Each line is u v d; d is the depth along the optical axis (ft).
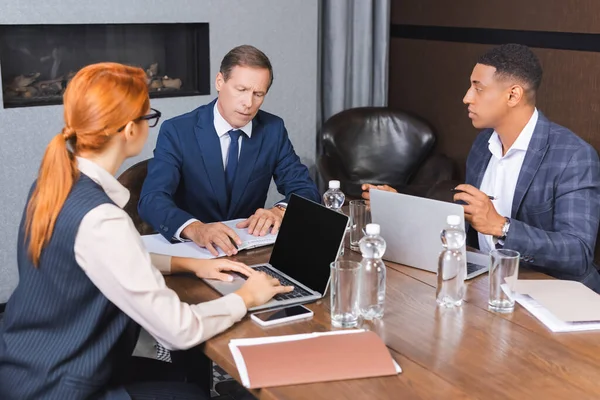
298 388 4.74
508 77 7.43
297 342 5.26
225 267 6.43
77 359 5.19
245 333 5.52
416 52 13.39
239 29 12.36
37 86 11.22
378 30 13.70
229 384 8.50
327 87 13.75
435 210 6.46
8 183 11.07
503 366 5.00
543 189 7.50
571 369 4.96
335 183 7.61
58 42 11.35
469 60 12.34
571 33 10.71
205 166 8.41
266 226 7.51
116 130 5.29
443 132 13.10
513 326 5.62
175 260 6.60
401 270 6.80
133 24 11.76
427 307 5.96
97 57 11.72
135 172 8.52
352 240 7.34
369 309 5.74
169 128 8.34
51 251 5.08
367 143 12.10
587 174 7.32
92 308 5.22
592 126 10.63
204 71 12.35
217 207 8.59
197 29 12.29
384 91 13.97
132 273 5.07
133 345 5.62
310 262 6.34
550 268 7.04
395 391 4.70
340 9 13.30
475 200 6.77
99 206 5.05
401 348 5.26
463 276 5.98
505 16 11.64
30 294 5.21
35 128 11.10
